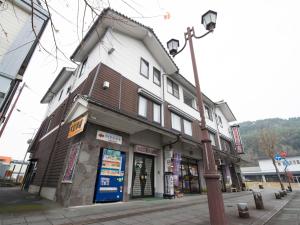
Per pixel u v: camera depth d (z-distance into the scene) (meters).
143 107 9.92
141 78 10.56
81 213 5.18
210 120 17.88
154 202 7.85
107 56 8.88
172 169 10.34
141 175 9.34
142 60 11.31
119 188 7.42
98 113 6.57
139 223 4.54
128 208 6.23
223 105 20.58
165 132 8.89
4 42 6.91
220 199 3.30
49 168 8.92
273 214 6.42
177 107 13.22
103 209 5.82
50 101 16.86
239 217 5.75
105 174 7.09
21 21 7.50
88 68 9.66
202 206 7.39
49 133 12.16
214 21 4.79
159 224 4.55
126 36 10.75
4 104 7.29
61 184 6.91
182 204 7.69
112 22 9.38
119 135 8.08
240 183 20.23
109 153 7.44
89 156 6.74
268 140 24.72
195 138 13.83
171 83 13.86
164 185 9.69
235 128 22.45
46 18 8.18
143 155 9.81
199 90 4.42
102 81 8.02
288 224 5.09
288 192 19.92
